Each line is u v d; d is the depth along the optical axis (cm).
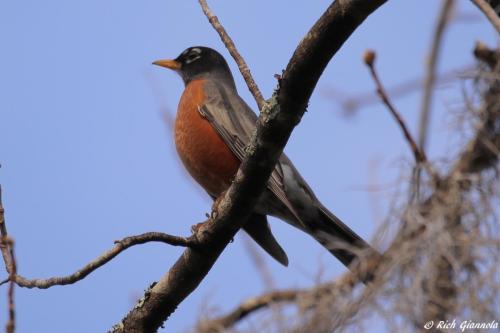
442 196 490
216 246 682
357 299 452
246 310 557
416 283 443
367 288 455
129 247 625
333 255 605
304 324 463
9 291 536
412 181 505
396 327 436
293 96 591
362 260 480
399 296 442
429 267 447
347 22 548
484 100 523
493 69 534
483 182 489
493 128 514
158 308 711
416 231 475
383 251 480
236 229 677
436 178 502
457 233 464
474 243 451
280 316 472
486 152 507
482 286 436
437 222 464
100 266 610
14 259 543
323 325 453
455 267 445
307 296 475
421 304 437
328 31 555
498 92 523
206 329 541
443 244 452
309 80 581
